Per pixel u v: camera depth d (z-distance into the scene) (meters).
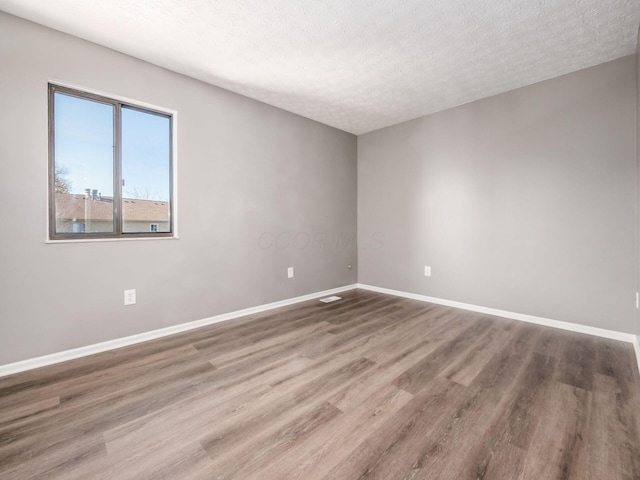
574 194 2.76
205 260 2.95
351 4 1.90
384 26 2.12
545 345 2.45
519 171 3.07
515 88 3.07
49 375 1.97
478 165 3.37
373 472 1.19
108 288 2.38
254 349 2.39
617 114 2.54
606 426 1.46
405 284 4.11
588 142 2.68
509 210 3.14
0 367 1.96
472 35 2.22
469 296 3.48
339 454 1.29
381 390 1.79
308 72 2.76
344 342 2.53
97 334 2.33
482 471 1.20
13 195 1.99
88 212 2.35
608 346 2.42
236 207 3.19
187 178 2.82
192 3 1.88
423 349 2.38
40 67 2.07
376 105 3.50
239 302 3.23
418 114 3.79
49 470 1.21
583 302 2.73
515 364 2.12
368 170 4.50
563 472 1.19
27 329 2.05
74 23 2.06
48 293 2.12
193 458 1.27
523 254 3.06
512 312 3.15
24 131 2.02
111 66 2.37
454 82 2.95
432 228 3.79
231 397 1.72
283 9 1.94
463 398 1.70
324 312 3.40
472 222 3.43
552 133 2.86
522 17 2.02
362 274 4.64
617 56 2.49
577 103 2.72
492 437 1.39
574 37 2.24
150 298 2.61
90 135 2.35
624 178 2.52
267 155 3.46
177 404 1.66
